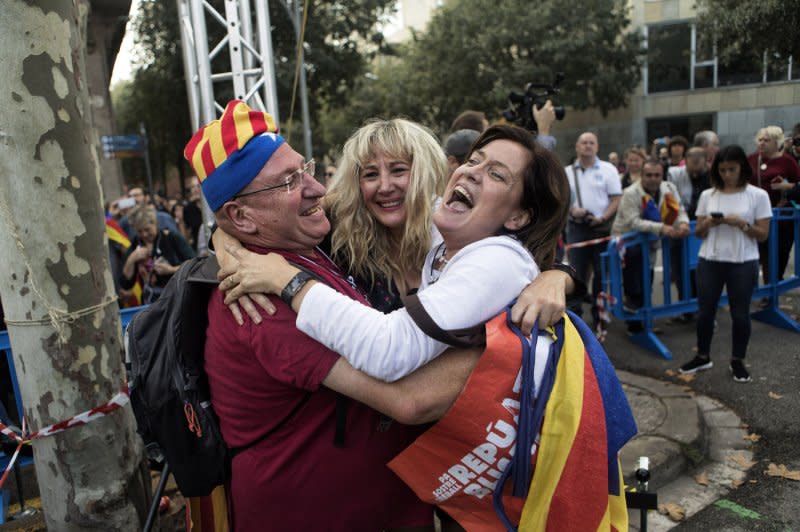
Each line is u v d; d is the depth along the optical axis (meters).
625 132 19.45
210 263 1.55
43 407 2.02
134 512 2.19
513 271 1.43
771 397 4.00
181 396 1.51
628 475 3.09
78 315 2.00
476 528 1.47
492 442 1.37
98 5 11.73
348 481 1.51
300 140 18.83
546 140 4.06
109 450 2.11
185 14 4.67
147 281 4.62
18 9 1.79
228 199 1.44
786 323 5.20
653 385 4.22
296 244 1.51
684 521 2.87
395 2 18.44
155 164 34.00
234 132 1.42
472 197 1.50
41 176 1.88
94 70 14.66
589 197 5.52
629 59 17.92
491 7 18.73
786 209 5.26
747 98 15.46
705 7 10.22
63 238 1.95
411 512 1.64
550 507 1.34
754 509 2.92
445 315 1.32
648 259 5.04
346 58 18.34
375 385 1.34
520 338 1.36
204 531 1.78
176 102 19.89
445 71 19.34
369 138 1.97
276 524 1.53
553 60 17.59
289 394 1.44
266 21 4.70
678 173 6.38
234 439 1.52
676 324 5.68
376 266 1.98
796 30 7.80
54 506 2.11
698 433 3.47
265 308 1.36
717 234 4.24
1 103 1.81
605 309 5.11
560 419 1.35
